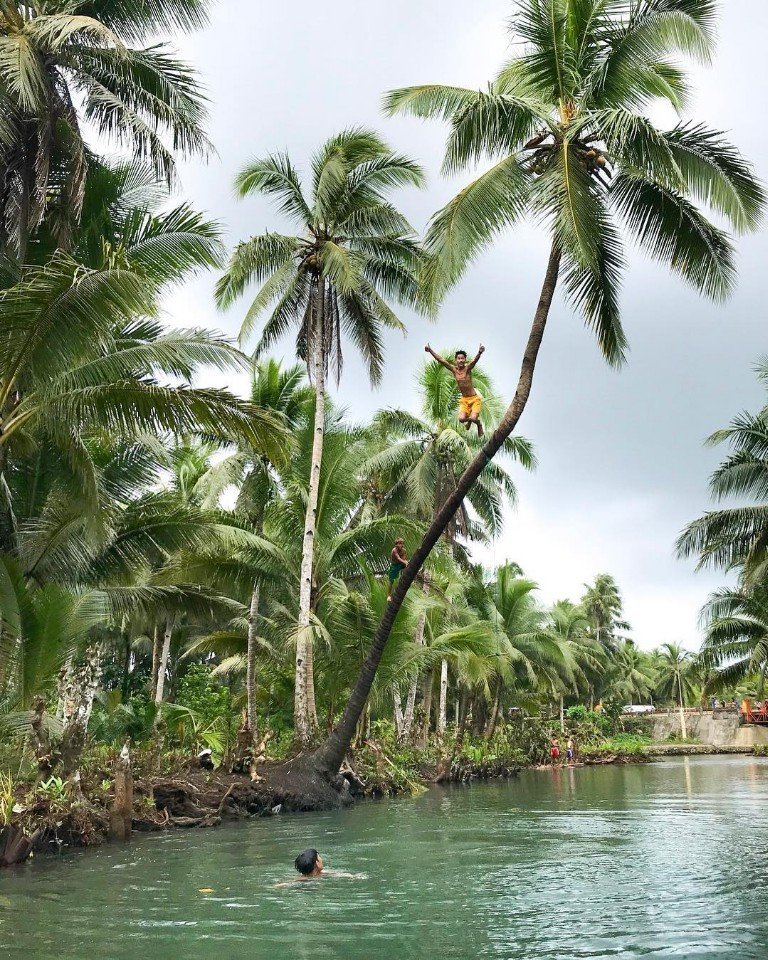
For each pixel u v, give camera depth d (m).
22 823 11.04
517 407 17.09
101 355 12.95
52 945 6.49
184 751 21.36
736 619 35.19
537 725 55.66
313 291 25.19
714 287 17.22
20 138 15.16
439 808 19.75
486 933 6.82
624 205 17.27
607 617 85.50
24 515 15.57
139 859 11.12
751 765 48.03
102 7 16.56
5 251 15.36
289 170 25.00
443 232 16.62
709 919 7.25
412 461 31.73
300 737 21.38
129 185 17.34
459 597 37.44
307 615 21.80
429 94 16.83
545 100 17.42
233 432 13.30
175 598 18.53
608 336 17.52
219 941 6.59
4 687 13.27
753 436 25.53
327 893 8.62
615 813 18.14
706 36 15.84
